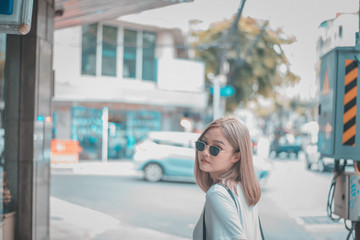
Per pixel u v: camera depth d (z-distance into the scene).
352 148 3.50
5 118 4.59
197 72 19.00
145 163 12.53
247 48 18.00
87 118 20.88
